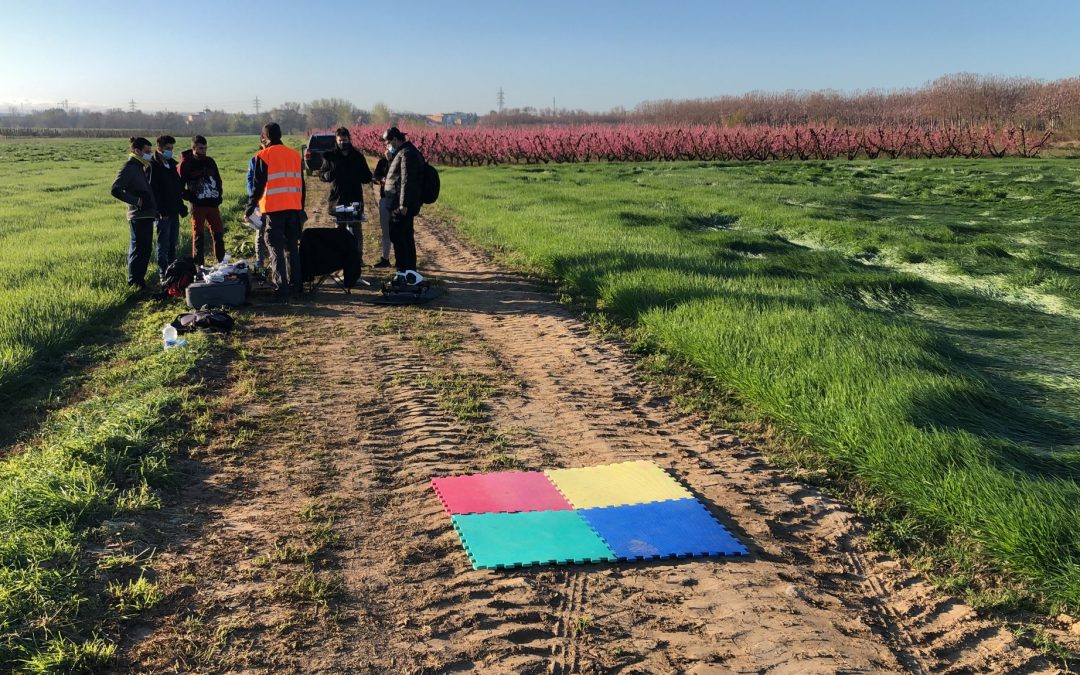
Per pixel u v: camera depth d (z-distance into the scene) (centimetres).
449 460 499
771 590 362
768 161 4253
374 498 446
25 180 2803
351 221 975
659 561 385
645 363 712
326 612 337
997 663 315
